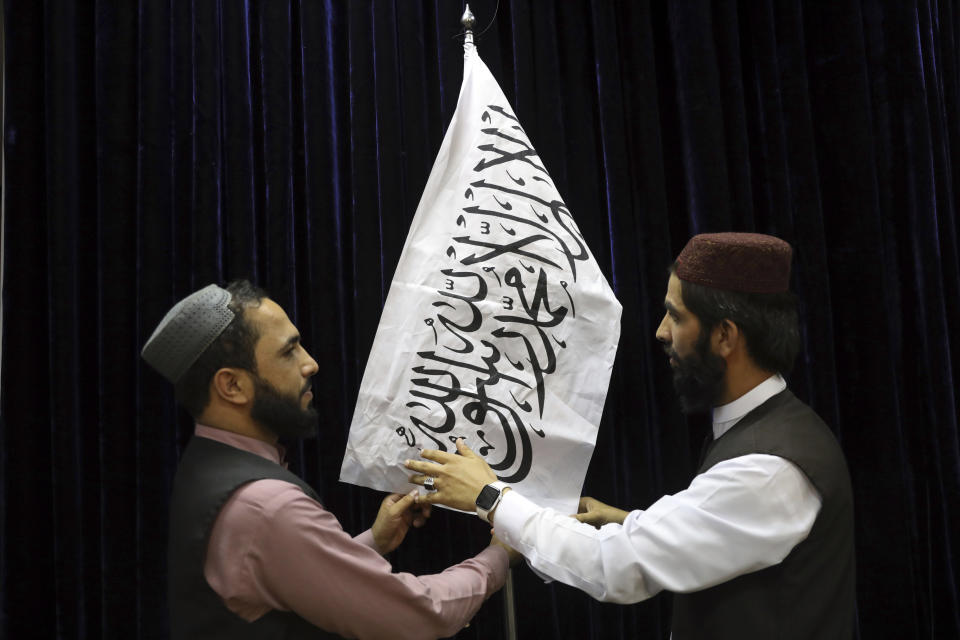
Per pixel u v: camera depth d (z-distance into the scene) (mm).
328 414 1735
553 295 1434
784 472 1083
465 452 1307
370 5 1834
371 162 1795
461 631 1793
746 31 2055
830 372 1927
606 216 1944
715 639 1108
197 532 1048
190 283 1729
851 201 2000
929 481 2016
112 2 1737
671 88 2004
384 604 1065
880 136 2072
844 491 1115
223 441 1147
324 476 1716
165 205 1730
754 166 2025
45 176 1725
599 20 1923
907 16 2053
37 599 1652
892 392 1947
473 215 1445
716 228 1873
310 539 1042
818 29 2066
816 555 1095
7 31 1716
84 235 1745
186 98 1756
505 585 1455
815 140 2055
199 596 1051
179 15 1760
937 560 1999
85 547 1679
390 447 1360
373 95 1818
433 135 1875
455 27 1847
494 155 1479
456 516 1774
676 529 1087
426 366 1380
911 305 2031
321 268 1761
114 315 1694
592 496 1830
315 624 1067
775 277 1166
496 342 1401
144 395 1678
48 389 1705
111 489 1660
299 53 1853
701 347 1179
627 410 1847
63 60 1698
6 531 1626
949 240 2068
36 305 1700
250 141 1773
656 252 1891
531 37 1894
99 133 1715
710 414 1955
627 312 1867
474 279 1414
